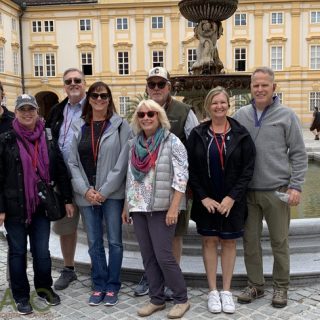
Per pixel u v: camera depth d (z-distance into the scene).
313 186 10.20
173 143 4.41
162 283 4.63
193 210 4.66
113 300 4.79
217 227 4.54
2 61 38.44
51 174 4.70
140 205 4.41
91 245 4.86
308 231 5.73
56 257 5.89
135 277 5.39
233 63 41.09
